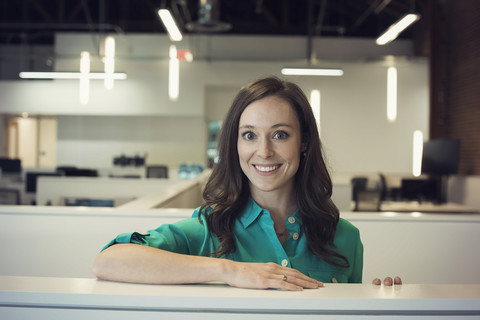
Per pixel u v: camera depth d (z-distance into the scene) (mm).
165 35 10203
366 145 10133
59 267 2295
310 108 1103
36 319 758
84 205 3697
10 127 12742
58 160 10734
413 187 6324
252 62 10125
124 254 871
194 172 8586
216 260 871
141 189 5871
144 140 10734
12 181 8938
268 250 1104
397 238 2305
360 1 10789
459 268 2293
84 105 10109
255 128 1048
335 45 10305
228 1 11961
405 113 10023
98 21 11938
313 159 1136
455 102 8195
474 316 749
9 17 12742
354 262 1227
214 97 10844
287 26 11797
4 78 11914
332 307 749
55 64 10172
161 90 10125
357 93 10164
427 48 9453
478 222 2318
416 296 763
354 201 5719
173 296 753
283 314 746
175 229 1095
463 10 7918
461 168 7891
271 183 1057
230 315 748
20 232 2320
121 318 753
